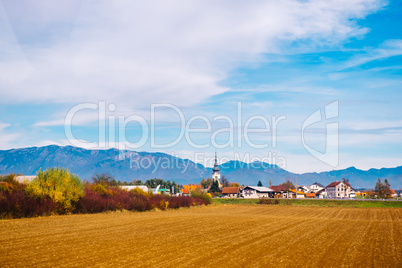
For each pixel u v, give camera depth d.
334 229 34.50
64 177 44.62
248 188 160.25
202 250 21.27
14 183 42.38
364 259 19.44
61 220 36.66
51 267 16.12
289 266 17.41
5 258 17.72
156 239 25.47
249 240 25.75
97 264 16.91
